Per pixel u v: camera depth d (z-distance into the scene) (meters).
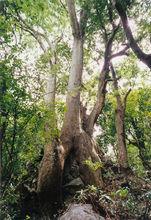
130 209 11.62
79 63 18.05
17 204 13.77
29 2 16.34
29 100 8.95
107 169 17.97
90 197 12.37
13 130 9.03
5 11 15.23
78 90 17.19
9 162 9.09
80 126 16.80
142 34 16.48
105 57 19.19
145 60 10.20
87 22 19.45
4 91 8.61
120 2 10.09
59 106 13.26
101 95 18.62
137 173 18.98
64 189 14.84
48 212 14.05
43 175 14.16
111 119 28.36
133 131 27.33
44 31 19.89
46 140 10.27
